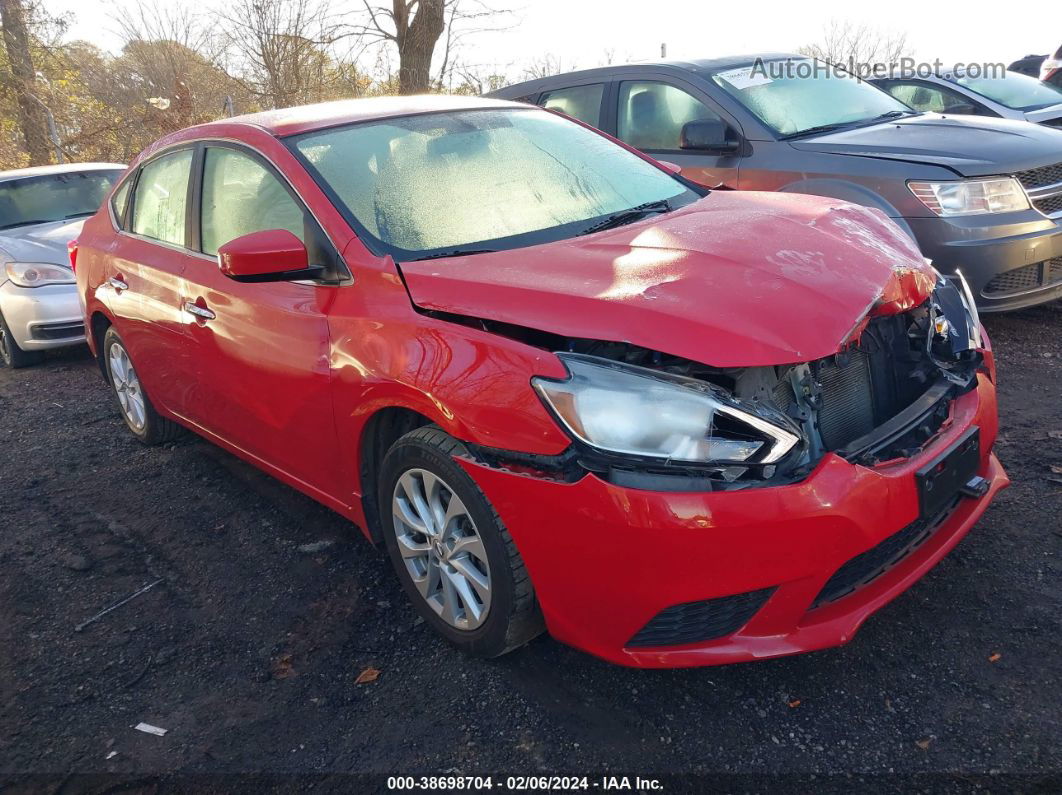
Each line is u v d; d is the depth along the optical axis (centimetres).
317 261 302
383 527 295
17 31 1636
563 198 330
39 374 682
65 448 496
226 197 355
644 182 358
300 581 331
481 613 263
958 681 243
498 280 258
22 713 270
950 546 258
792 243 271
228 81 1570
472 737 242
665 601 219
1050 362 479
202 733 254
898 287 262
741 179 559
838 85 619
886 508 228
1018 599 274
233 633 303
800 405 237
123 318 431
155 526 387
